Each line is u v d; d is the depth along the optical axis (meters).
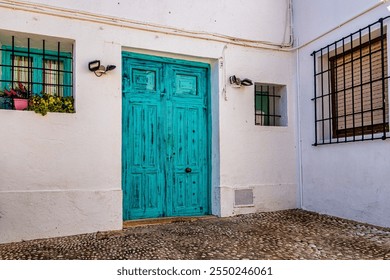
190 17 5.70
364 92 5.32
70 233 4.65
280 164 6.34
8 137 4.41
